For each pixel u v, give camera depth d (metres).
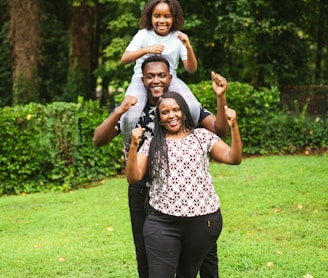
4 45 18.50
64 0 19.73
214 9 14.85
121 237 6.71
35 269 5.65
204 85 12.05
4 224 7.57
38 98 16.77
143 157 3.56
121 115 3.58
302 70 15.48
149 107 3.81
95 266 5.68
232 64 17.09
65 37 19.84
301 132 12.37
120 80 15.82
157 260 3.42
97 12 20.17
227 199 8.19
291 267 5.36
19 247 6.47
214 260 4.04
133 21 14.80
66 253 6.12
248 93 12.20
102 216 7.78
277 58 15.39
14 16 16.55
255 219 7.10
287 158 11.45
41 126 10.06
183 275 3.65
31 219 7.80
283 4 15.24
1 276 5.47
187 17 14.56
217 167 10.70
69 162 10.22
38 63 16.94
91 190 9.58
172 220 3.41
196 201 3.42
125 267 5.63
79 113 10.31
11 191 10.03
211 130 3.91
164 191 3.43
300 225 6.78
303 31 16.44
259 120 12.27
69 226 7.34
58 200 8.96
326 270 5.27
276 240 6.27
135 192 3.84
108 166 10.67
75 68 17.91
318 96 12.77
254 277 5.15
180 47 3.98
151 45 3.69
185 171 3.43
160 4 3.82
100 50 21.84
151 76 3.70
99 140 3.76
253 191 8.59
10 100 18.48
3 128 9.84
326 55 17.89
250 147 12.38
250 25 14.11
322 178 9.24
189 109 3.77
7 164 9.88
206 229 3.44
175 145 3.50
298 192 8.38
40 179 10.13
